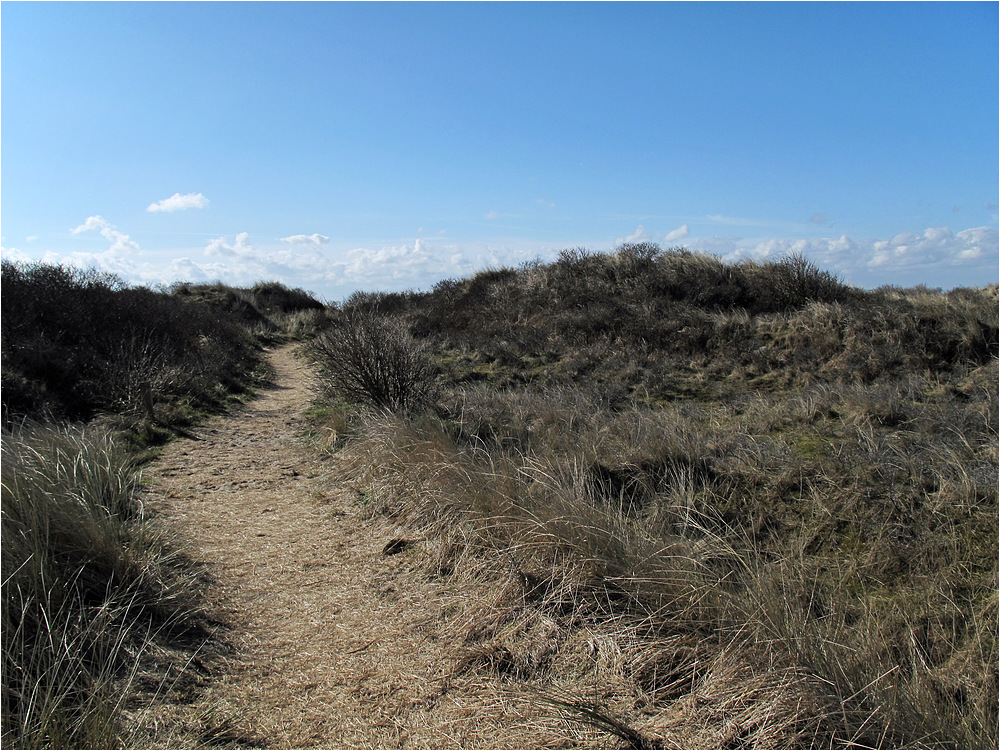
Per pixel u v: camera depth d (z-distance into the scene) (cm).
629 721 250
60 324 1051
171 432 802
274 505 535
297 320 2450
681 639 290
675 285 1373
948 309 1013
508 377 1034
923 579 329
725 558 355
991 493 389
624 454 515
